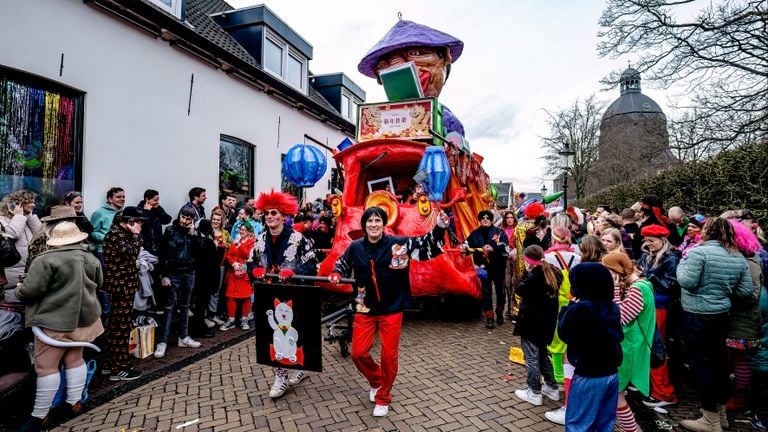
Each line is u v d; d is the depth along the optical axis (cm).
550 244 626
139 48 579
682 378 427
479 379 411
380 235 331
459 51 757
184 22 706
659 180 857
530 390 360
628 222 604
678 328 398
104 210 493
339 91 1363
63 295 320
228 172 792
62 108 486
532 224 605
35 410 312
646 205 502
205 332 555
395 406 353
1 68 425
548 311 352
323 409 347
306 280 365
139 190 581
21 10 433
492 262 598
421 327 606
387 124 644
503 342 533
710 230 330
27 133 452
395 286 328
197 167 693
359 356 334
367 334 333
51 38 462
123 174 556
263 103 887
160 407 351
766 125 748
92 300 342
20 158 447
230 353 488
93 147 515
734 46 766
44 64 456
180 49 654
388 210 555
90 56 508
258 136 869
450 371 432
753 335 331
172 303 487
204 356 477
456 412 343
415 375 421
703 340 318
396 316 329
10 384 332
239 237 582
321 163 526
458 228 634
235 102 793
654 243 395
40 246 352
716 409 311
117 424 323
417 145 593
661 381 366
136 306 483
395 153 605
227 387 390
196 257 509
